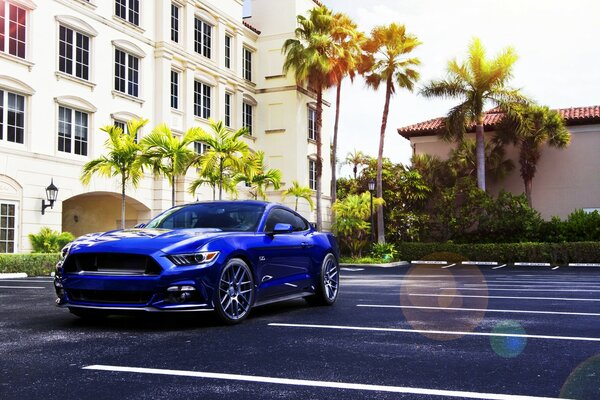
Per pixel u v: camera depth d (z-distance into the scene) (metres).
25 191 17.45
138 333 5.32
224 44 28.03
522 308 7.55
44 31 18.36
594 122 30.23
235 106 29.16
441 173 31.91
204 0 26.36
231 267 5.93
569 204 30.55
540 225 27.75
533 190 31.28
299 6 31.66
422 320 6.29
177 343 4.83
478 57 28.58
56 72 18.64
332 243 7.98
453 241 29.69
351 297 9.12
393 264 25.47
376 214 31.36
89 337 5.10
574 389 3.41
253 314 6.80
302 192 27.89
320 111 29.31
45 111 18.30
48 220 18.19
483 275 17.48
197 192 24.59
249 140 30.64
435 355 4.39
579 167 30.55
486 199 28.66
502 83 29.19
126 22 21.72
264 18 31.89
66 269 5.59
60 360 4.16
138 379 3.62
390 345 4.78
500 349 4.62
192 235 5.86
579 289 11.23
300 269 7.15
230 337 5.14
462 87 29.02
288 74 30.91
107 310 5.46
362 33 30.38
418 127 33.94
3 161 16.73
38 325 5.79
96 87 20.39
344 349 4.61
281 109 31.09
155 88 23.39
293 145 30.67
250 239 6.25
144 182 22.61
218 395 3.27
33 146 17.81
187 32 25.08
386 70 29.42
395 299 8.77
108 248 5.46
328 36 28.94
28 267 15.50
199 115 26.34
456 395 3.29
